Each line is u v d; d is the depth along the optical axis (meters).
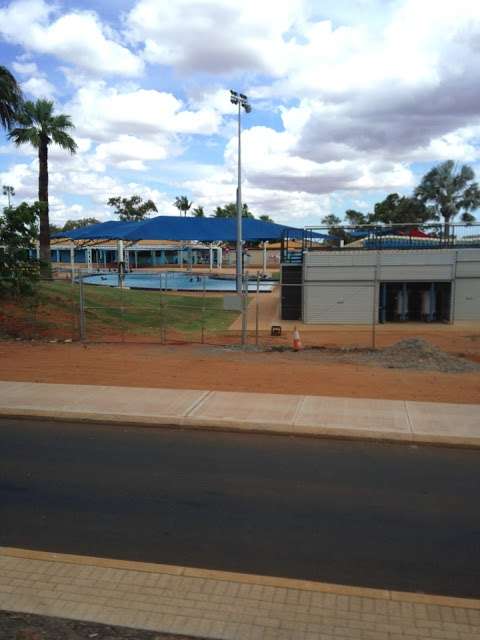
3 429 8.77
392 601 4.21
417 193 54.41
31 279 20.30
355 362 14.70
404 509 5.87
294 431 8.40
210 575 4.54
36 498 6.13
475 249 26.22
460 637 3.79
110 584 4.39
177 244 77.75
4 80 23.38
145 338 20.42
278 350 17.27
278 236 42.19
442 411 9.25
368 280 26.33
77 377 12.03
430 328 24.92
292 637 3.77
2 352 15.61
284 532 5.34
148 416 8.93
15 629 3.76
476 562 4.82
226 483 6.55
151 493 6.26
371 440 8.12
